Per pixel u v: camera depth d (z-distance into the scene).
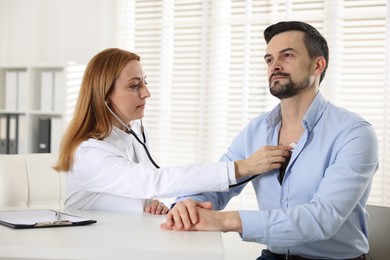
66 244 1.18
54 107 3.42
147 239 1.27
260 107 3.28
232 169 1.60
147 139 2.04
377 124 3.04
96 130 1.76
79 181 1.73
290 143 1.71
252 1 3.28
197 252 1.15
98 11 3.64
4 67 3.50
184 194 1.61
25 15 3.82
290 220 1.43
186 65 3.46
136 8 3.55
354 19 3.11
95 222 1.47
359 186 1.54
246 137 1.88
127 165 1.65
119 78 1.77
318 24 3.16
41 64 3.41
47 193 2.19
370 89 3.07
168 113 3.49
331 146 1.64
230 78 3.35
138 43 3.55
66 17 3.72
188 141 3.46
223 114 3.36
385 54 3.02
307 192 1.66
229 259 3.14
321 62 1.72
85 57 3.67
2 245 1.16
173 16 3.47
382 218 1.84
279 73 1.67
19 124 3.52
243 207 3.23
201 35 3.41
